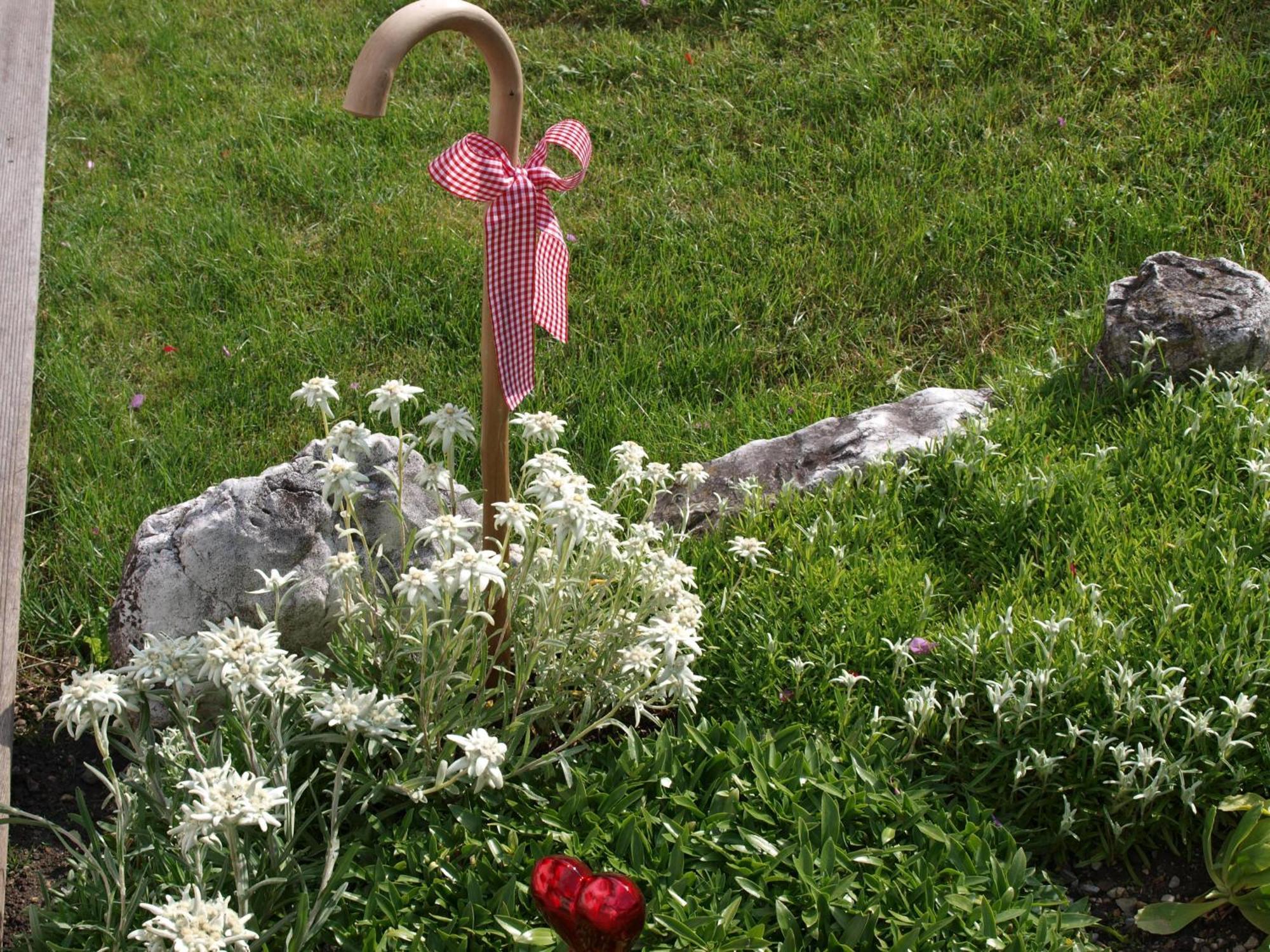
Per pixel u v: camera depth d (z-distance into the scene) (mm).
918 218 4633
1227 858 2441
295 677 2314
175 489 3742
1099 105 5012
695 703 2604
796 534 3232
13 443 3057
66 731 3082
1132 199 4555
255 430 4055
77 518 3627
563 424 2613
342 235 4957
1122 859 2613
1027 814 2635
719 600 2992
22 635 3336
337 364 4305
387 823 2521
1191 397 3488
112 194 5297
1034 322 4168
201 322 4531
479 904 2295
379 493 2984
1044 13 5379
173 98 6008
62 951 2238
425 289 4609
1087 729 2553
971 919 2279
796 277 4508
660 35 5918
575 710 2797
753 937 2215
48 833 2822
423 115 5664
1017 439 3471
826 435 3645
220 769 2064
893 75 5336
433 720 2504
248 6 6816
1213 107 4871
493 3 6359
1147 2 5324
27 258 3578
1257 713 2635
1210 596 2859
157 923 1960
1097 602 2820
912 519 3318
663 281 4523
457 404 4055
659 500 3580
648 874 2332
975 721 2711
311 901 2350
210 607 2875
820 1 5820
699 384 4105
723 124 5316
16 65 4402
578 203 5012
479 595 2346
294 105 5820
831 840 2357
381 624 2732
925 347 4219
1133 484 3271
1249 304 3576
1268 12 5203
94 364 4363
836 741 2721
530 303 2289
